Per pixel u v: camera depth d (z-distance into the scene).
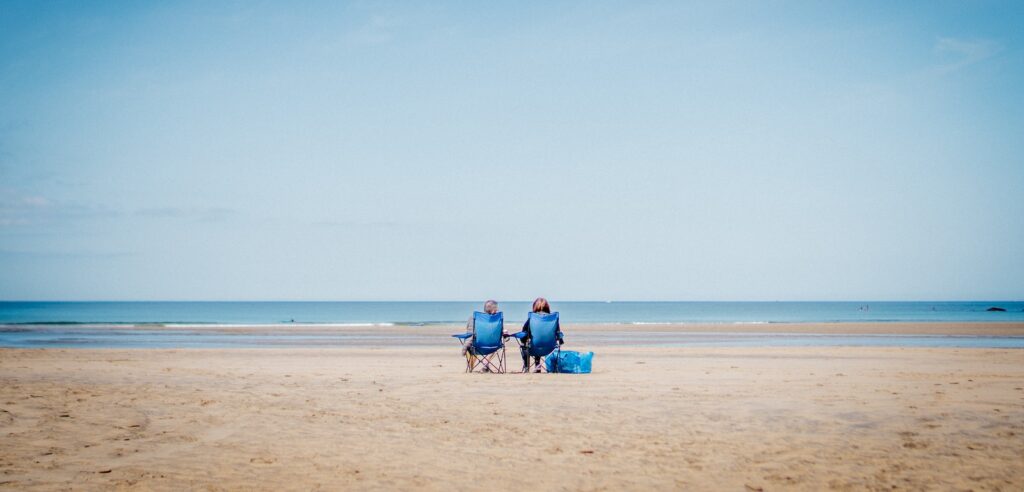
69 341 25.69
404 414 7.44
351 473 4.92
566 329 38.09
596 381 10.71
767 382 10.55
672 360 15.94
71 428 6.50
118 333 31.86
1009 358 16.59
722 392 9.26
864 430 6.45
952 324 46.31
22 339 26.80
